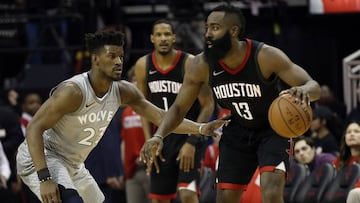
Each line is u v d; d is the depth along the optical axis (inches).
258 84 426.3
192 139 547.2
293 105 408.2
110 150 652.1
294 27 826.2
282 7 787.4
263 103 431.2
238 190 452.1
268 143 437.4
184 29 746.2
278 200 427.5
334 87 834.2
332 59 830.5
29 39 807.1
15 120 674.2
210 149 661.9
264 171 432.1
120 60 425.4
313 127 673.0
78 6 784.9
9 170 652.7
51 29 781.3
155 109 451.8
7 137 669.9
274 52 422.9
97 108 429.7
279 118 408.5
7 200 645.9
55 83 753.0
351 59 768.9
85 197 460.1
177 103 445.4
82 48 743.1
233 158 449.7
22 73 798.5
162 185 579.8
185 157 549.3
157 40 566.3
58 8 808.9
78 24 799.7
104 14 829.8
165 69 569.3
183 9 749.3
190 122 450.9
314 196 585.3
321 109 674.8
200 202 619.2
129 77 656.4
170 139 571.8
